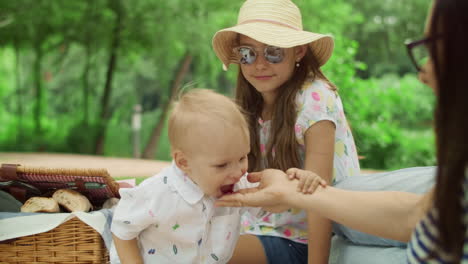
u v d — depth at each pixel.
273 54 2.15
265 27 2.20
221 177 1.76
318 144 2.13
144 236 1.93
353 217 1.51
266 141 2.34
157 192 1.83
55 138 13.59
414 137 8.44
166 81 13.79
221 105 1.78
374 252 1.86
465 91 1.06
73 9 11.57
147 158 13.53
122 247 1.89
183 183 1.84
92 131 13.26
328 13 11.39
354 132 2.74
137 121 12.74
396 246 1.84
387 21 15.32
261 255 2.25
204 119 1.73
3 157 8.56
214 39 2.35
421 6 14.73
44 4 11.22
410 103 8.40
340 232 2.09
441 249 1.14
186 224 1.88
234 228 1.98
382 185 1.96
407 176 1.97
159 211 1.83
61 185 2.42
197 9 11.77
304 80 2.25
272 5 2.29
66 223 2.12
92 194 2.47
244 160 1.80
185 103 1.83
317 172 2.11
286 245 2.26
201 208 1.86
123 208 1.86
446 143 1.09
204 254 1.92
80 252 2.13
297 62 2.30
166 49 12.30
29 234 2.09
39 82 13.92
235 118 1.76
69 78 16.20
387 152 7.77
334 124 2.16
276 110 2.23
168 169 1.91
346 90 7.09
